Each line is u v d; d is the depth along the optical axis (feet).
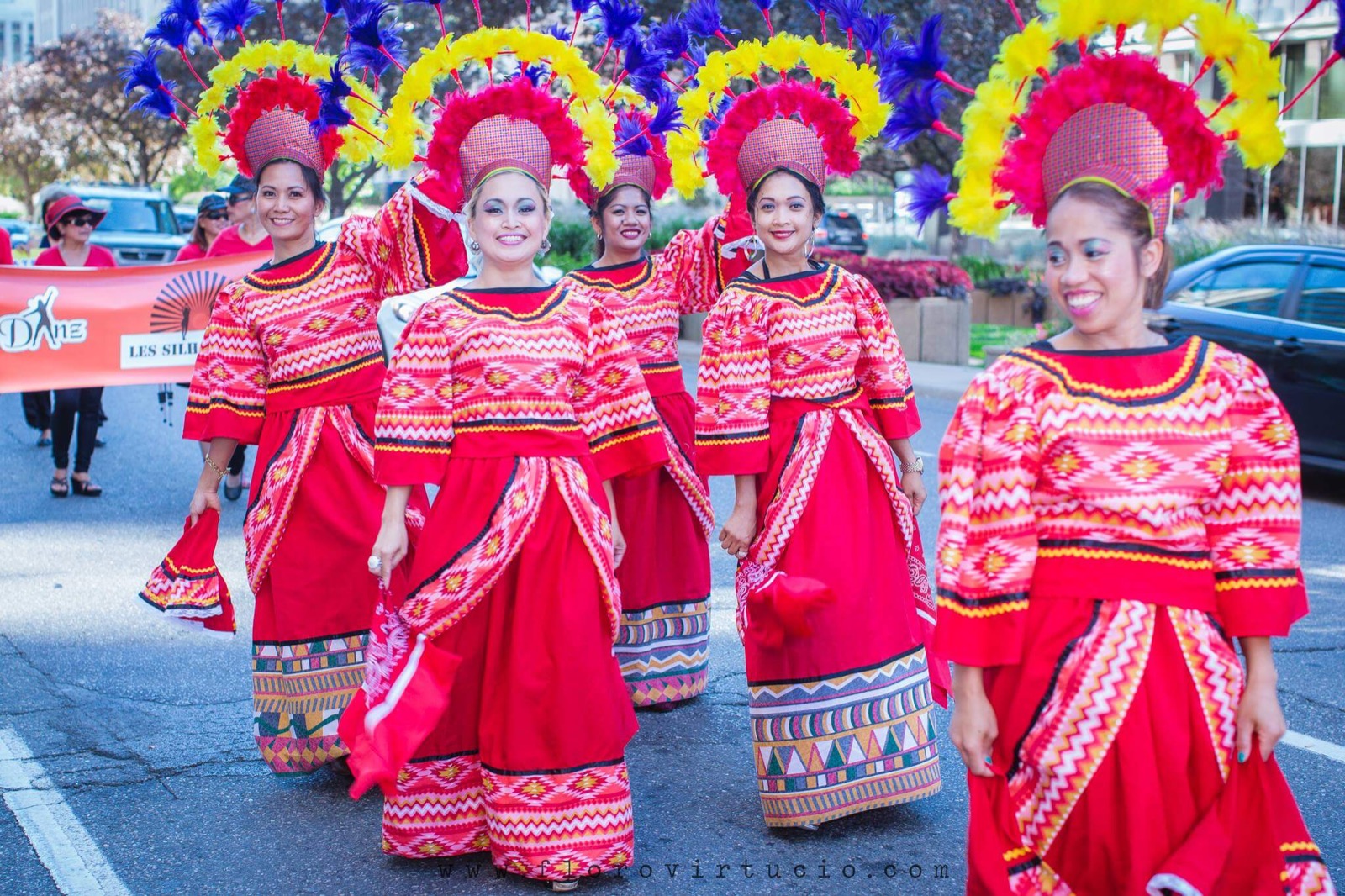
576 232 67.72
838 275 13.26
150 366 28.50
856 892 11.76
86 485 29.12
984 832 8.64
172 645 18.94
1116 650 8.24
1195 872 7.96
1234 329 30.37
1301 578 8.45
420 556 11.69
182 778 14.40
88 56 110.63
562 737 11.47
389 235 14.17
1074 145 8.55
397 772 11.08
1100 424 8.35
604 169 13.00
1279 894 8.30
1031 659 8.46
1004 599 8.45
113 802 13.78
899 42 13.91
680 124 15.28
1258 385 8.46
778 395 12.98
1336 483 31.24
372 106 14.76
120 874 12.17
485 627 11.74
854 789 12.66
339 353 14.07
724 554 24.20
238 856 12.56
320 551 13.92
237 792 14.07
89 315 27.96
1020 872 8.60
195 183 126.31
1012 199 9.09
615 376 12.20
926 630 13.55
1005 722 8.61
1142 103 8.44
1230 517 8.46
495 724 11.62
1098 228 8.34
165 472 31.96
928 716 13.02
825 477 12.82
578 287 12.32
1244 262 31.14
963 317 53.88
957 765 14.75
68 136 124.36
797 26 54.03
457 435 11.73
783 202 13.01
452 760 12.07
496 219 11.81
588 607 11.63
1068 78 8.57
